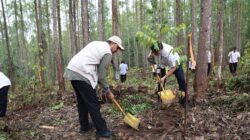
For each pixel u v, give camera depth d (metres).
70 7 15.78
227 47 28.06
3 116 5.92
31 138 4.76
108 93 4.66
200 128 4.58
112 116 5.62
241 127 4.49
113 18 13.59
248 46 17.48
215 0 21.84
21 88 12.91
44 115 6.21
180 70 5.62
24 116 6.38
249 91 7.09
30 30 33.16
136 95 6.72
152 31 4.06
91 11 28.12
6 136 4.88
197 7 22.62
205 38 6.02
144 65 24.12
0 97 5.71
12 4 25.52
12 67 16.58
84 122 4.85
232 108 5.44
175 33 4.13
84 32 10.11
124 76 16.27
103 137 4.55
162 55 5.36
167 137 4.37
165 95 5.38
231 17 28.97
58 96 8.13
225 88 7.73
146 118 5.25
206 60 6.11
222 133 4.38
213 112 5.25
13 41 35.88
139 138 4.45
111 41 4.64
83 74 4.41
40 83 11.39
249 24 28.98
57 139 4.71
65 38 40.91
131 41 41.28
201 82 6.14
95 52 4.45
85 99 4.48
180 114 5.25
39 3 16.02
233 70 14.30
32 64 11.15
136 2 27.39
